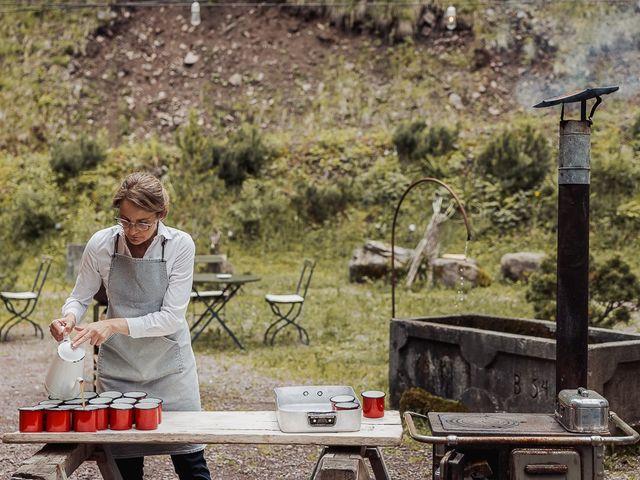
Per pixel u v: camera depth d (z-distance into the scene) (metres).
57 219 17.44
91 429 2.70
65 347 2.87
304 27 21.33
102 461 2.91
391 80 20.00
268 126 19.84
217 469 4.61
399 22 20.48
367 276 13.98
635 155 16.14
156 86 20.86
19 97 20.38
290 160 18.69
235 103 20.31
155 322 3.00
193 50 21.30
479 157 17.05
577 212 3.13
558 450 2.64
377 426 2.78
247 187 17.84
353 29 21.00
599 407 2.69
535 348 4.87
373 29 20.84
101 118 20.36
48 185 18.20
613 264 7.75
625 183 15.58
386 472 3.11
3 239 16.89
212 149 18.45
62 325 2.99
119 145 19.77
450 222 15.76
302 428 2.71
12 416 5.96
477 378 5.32
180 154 18.89
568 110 18.17
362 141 18.75
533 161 16.53
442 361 5.62
